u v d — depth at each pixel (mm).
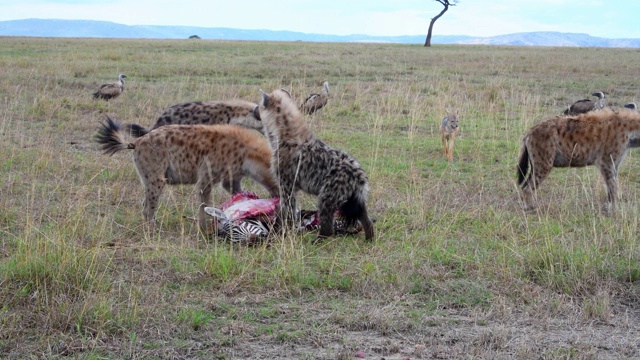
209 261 5328
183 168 6402
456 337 4383
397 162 9086
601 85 17734
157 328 4359
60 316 4383
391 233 6340
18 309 4566
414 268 5430
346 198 5984
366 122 11859
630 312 4832
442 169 8945
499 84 16344
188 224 6539
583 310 4742
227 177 6512
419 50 35000
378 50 33531
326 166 6066
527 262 5535
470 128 11555
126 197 7262
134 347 4137
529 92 15922
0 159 8336
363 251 5867
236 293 4961
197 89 14852
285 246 5559
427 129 11609
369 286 5105
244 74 18500
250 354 4109
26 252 5098
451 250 5805
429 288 5121
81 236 5910
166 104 12898
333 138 10422
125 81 16500
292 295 4969
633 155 9953
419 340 4328
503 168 9062
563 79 19078
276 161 6301
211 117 7984
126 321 4391
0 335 4188
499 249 5934
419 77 18844
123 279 5121
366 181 6062
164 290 4945
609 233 6129
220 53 27125
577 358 4062
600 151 7320
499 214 6918
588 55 30906
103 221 6129
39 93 13195
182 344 4176
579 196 7809
